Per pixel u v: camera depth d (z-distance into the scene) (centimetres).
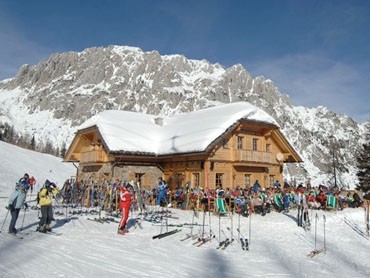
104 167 3020
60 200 2969
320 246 1552
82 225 1659
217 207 2175
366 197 5012
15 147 7556
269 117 3133
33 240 1259
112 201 2289
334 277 1074
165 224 1769
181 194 2575
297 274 1056
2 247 1106
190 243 1391
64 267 919
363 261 1370
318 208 2609
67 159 3578
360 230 2069
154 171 3064
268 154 3088
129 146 2873
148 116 3850
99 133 2964
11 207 1355
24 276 816
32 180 3206
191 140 2820
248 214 2222
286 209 2445
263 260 1209
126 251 1172
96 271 898
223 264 1097
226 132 2753
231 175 2867
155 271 941
